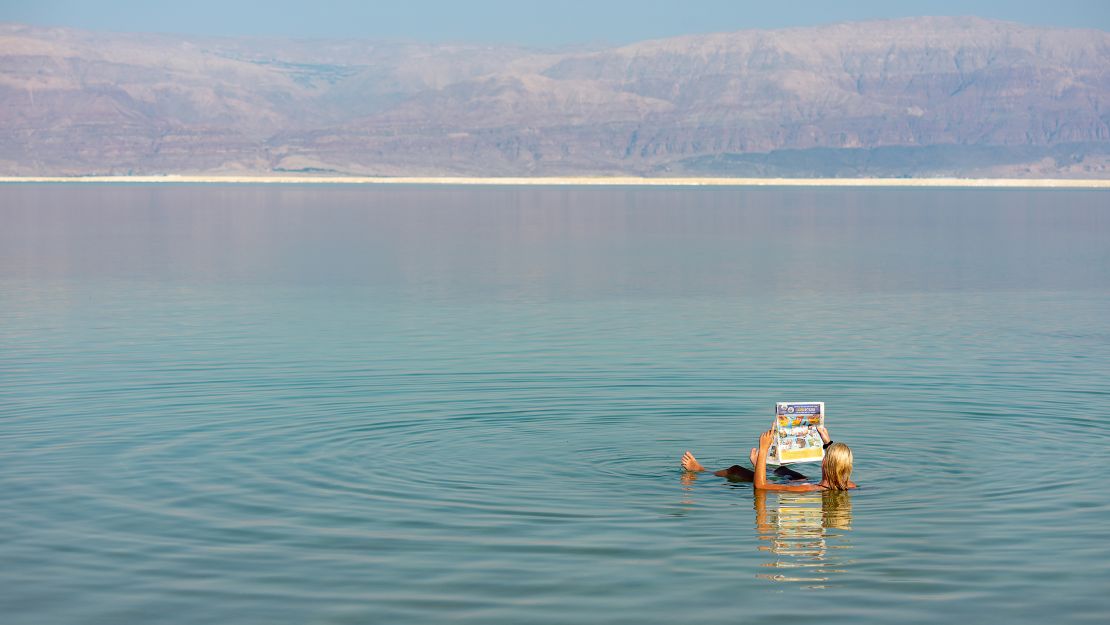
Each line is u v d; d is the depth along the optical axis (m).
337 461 14.62
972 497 13.05
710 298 35.03
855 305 33.19
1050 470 14.21
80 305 32.56
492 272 44.25
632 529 11.90
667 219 98.06
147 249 56.75
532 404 18.30
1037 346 24.91
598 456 14.95
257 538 11.61
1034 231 78.12
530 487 13.48
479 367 21.91
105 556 11.13
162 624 9.57
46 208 116.94
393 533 11.77
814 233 75.50
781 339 25.89
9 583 10.47
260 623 9.57
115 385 19.95
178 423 16.86
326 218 96.50
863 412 17.70
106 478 13.84
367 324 28.50
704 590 10.23
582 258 51.88
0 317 29.77
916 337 26.38
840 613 9.73
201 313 30.72
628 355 23.45
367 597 10.09
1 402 18.42
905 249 59.06
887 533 11.77
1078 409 17.94
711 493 13.26
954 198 180.38
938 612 9.76
